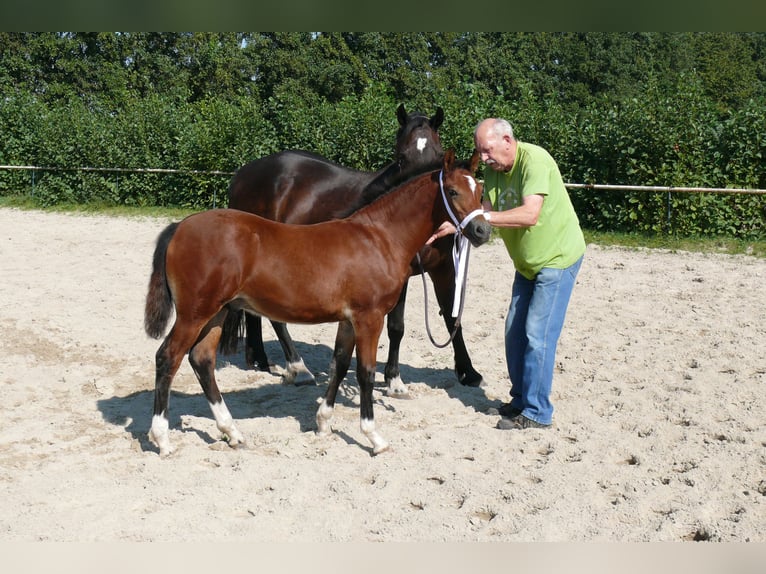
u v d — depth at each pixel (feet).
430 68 94.07
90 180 56.08
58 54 94.32
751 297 26.89
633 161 38.68
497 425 16.19
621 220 39.34
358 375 14.78
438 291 18.74
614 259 33.88
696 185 37.96
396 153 18.48
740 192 36.37
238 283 13.98
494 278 31.09
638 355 20.81
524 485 13.12
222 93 94.27
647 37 99.81
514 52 98.73
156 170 53.06
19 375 19.57
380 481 13.35
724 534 11.18
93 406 17.57
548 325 15.72
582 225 41.42
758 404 16.70
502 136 15.28
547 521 11.75
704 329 23.15
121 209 52.75
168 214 50.55
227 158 51.29
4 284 29.66
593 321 24.49
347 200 18.92
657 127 38.58
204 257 13.76
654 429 15.55
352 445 15.26
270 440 15.47
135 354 21.62
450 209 14.42
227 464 14.32
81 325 24.13
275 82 95.76
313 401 18.10
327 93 95.09
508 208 15.97
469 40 96.53
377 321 14.73
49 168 57.16
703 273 30.76
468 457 14.65
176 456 14.58
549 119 42.78
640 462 14.05
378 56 94.53
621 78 97.09
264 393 18.74
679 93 38.86
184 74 93.91
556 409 17.08
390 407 17.58
